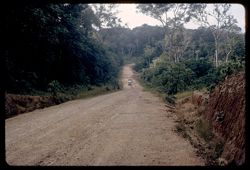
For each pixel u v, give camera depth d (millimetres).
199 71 29469
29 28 22016
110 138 8938
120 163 6410
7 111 13828
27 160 6688
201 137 9156
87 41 44000
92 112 15016
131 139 8781
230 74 11633
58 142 8445
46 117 13367
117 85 54000
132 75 87625
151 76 53469
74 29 35281
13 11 19234
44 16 22328
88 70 45719
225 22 42719
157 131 9992
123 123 11625
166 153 7227
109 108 16891
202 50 57438
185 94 22938
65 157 6941
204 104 13445
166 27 46750
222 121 8898
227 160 6574
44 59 27766
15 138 8961
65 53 34469
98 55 49406
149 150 7520
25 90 21766
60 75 34000
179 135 9375
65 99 23734
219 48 44125
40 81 27141
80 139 8812
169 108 17312
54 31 25891
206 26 43781
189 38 56562
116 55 95312
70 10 34531
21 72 22938
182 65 29891
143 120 12375
